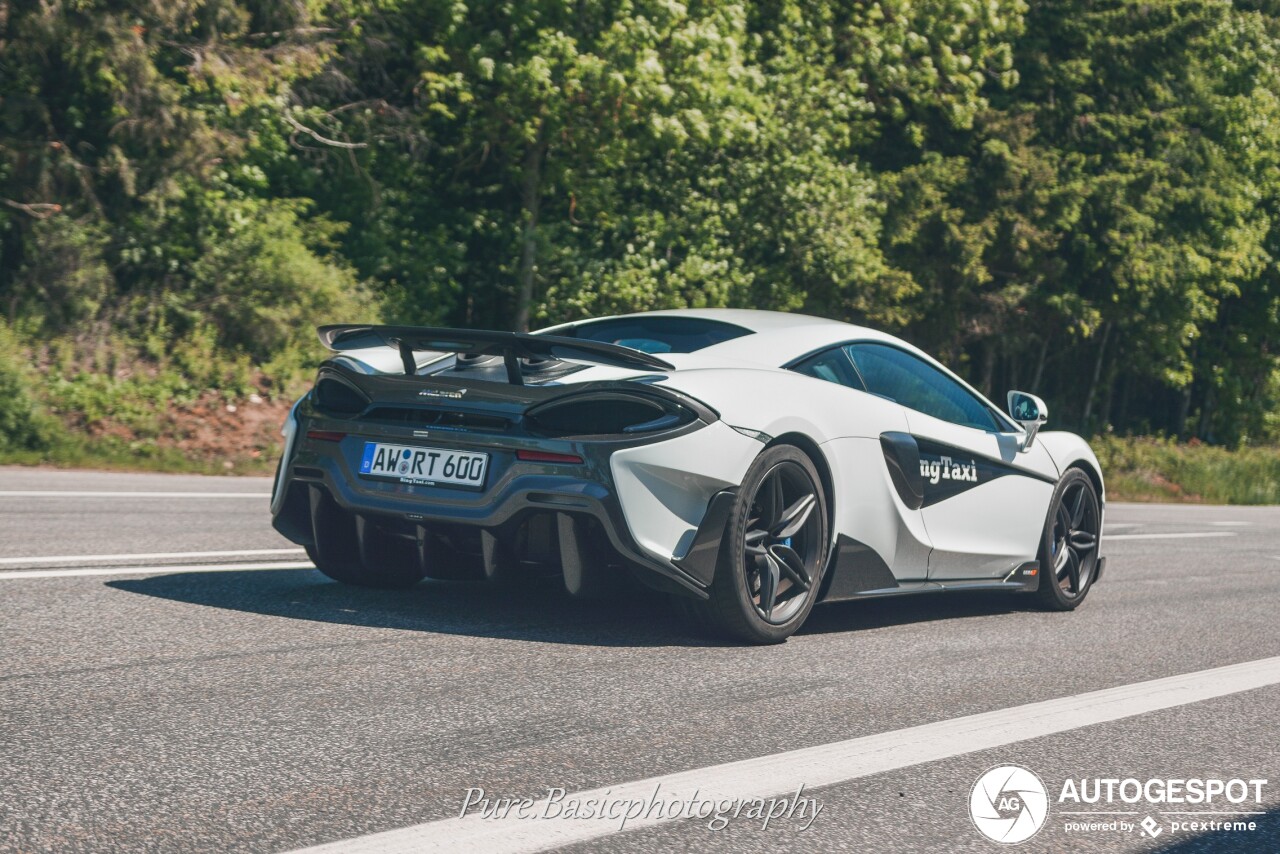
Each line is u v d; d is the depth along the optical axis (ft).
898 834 8.34
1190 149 94.73
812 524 14.70
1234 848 8.51
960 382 18.11
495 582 14.06
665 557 13.35
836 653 14.26
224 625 13.64
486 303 64.08
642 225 59.77
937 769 9.86
